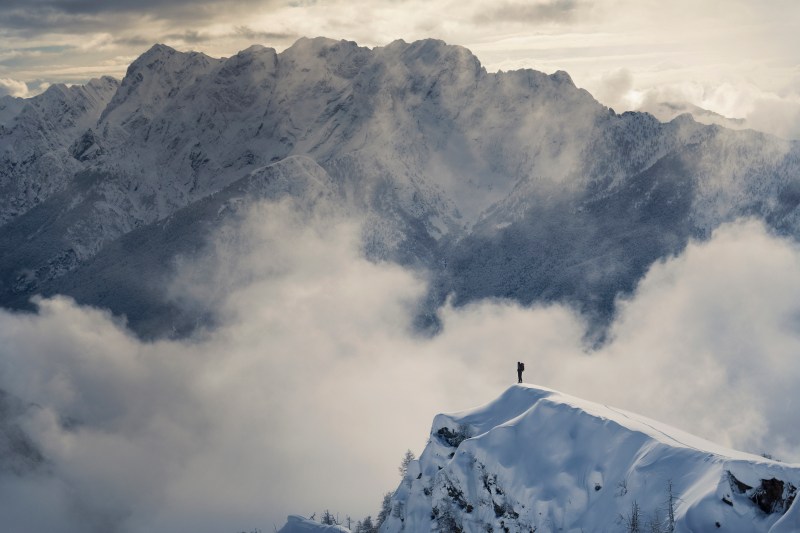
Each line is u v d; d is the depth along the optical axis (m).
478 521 94.62
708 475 79.56
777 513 74.06
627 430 89.00
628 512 82.12
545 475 90.44
